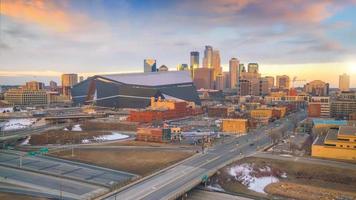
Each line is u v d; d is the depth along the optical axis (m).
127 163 195.88
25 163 195.88
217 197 147.62
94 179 164.88
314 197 145.12
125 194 141.12
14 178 166.62
